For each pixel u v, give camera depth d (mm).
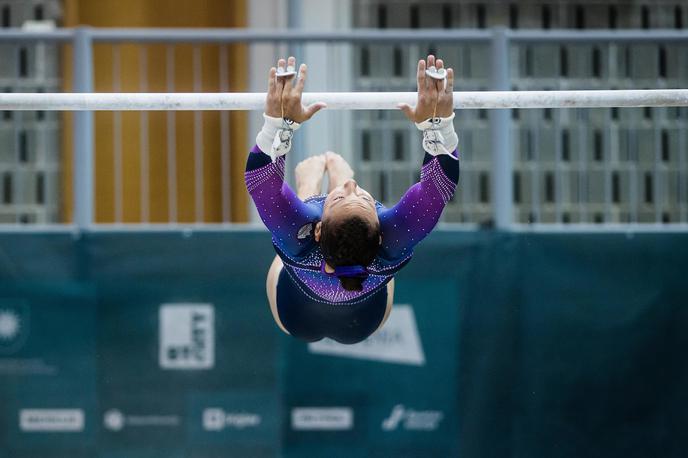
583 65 25141
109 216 25938
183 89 27141
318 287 13188
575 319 22547
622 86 25125
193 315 22266
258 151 12258
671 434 22703
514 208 24938
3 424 22047
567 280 22516
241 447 22266
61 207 25266
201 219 24859
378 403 22344
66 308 22125
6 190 25219
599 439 22625
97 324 22125
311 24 27016
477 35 22516
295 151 23172
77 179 22203
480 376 22391
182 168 26000
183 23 28641
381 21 27453
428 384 22391
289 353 22359
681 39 22734
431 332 22391
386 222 12383
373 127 24812
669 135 24391
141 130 25938
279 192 12211
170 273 22234
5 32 22078
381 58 25688
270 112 12219
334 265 12250
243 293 22281
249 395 22266
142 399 22172
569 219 24797
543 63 25047
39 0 27969
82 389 22125
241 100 14273
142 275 22203
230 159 26125
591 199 24641
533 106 14398
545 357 22500
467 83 25781
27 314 22078
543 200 24844
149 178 25953
